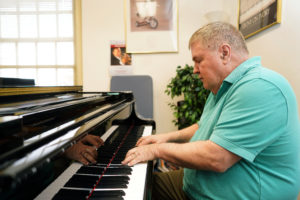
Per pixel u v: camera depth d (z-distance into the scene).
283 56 1.46
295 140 0.73
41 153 0.44
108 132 0.94
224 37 0.82
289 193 0.76
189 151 0.75
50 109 0.65
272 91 0.68
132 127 1.47
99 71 2.81
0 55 2.90
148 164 0.82
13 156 0.39
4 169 0.34
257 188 0.74
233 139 0.69
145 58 2.78
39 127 0.60
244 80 0.74
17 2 2.82
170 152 0.78
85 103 0.93
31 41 2.88
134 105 1.56
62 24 2.85
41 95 1.10
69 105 0.77
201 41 0.85
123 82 2.70
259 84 0.69
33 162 0.38
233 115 0.71
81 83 2.86
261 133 0.67
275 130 0.68
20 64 2.91
